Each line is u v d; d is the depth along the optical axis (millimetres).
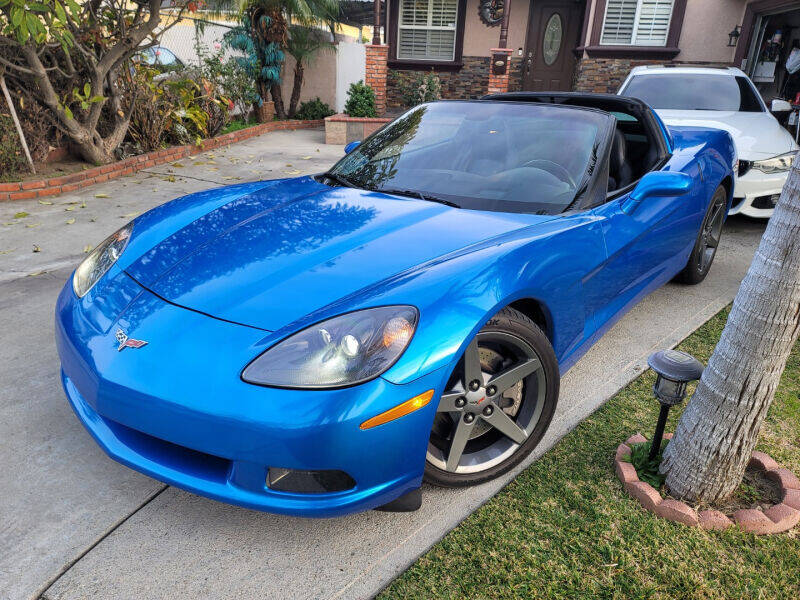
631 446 2373
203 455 1843
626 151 3404
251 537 1972
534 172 2781
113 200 6000
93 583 1783
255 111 11414
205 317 1847
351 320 1753
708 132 4266
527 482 2246
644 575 1867
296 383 1647
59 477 2219
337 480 1745
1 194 5781
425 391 1757
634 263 2932
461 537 1985
